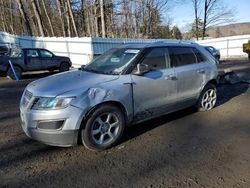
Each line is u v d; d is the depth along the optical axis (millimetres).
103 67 4855
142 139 4613
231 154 3984
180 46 5512
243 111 6145
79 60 19359
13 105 7250
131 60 4664
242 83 9555
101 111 4105
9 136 4859
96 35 30578
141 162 3803
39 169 3678
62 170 3637
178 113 6008
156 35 45562
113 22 35375
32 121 3912
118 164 3762
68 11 30844
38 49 14078
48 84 4207
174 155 3996
